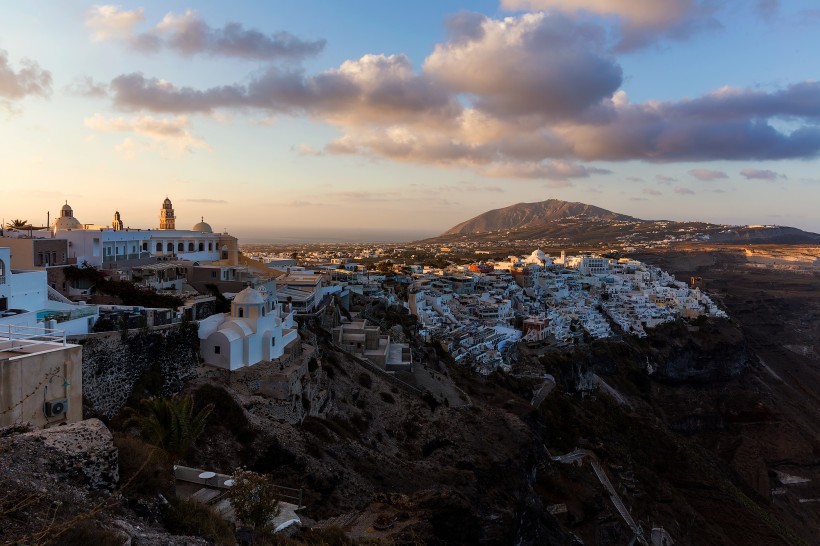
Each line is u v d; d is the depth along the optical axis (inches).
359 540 1230.3
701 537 3656.5
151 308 1936.5
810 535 4931.1
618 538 3068.4
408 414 2662.4
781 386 7657.5
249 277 2891.2
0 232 2372.0
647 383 6318.9
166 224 3988.7
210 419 1620.3
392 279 6264.8
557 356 5201.8
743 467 5590.6
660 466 4527.6
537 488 3002.0
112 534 609.9
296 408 1969.7
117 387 1557.6
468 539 1686.8
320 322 3218.5
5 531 538.9
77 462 698.8
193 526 778.2
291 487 1537.9
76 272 2187.5
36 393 864.3
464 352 4387.3
